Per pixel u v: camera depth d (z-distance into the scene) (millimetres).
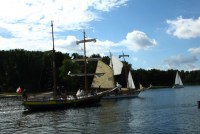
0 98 136000
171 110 66625
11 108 81125
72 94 89375
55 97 76875
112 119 53594
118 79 177625
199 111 62688
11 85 172250
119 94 118875
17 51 178125
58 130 44281
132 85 132875
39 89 167250
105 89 117625
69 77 160625
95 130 43188
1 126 49781
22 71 173125
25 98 72688
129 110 68875
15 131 44844
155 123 48094
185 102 89188
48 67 171375
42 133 42500
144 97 124500
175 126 44938
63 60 169000
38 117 60312
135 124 47500
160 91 194875
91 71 174125
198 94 138750
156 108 72375
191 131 41031
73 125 48188
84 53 94875
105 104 88312
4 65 174375
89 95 83375
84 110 70875
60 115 62312
